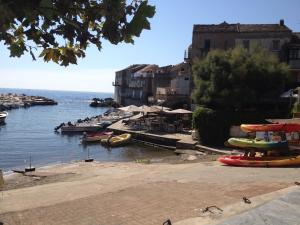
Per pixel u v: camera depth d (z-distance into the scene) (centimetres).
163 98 6900
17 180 2311
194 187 1550
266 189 1441
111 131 4981
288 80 3878
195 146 3519
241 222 759
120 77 10856
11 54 282
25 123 7225
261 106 3841
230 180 1684
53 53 302
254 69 3584
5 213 1308
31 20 242
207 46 5325
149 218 1151
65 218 1216
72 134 5425
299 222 736
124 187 1648
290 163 2136
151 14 241
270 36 5056
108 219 1172
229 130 3472
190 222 1054
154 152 3812
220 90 3597
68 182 2028
